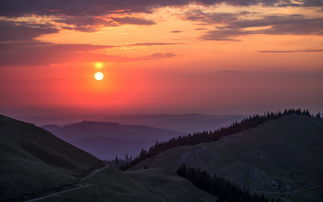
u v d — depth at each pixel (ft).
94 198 301.63
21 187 274.57
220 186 510.99
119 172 415.85
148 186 465.47
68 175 333.83
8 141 363.97
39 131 442.09
